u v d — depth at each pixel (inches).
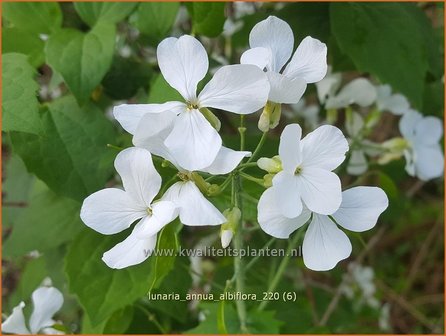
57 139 4.4
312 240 3.2
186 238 6.2
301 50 3.3
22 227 4.9
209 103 3.2
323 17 5.3
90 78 4.4
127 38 5.6
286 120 7.1
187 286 4.8
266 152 4.4
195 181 3.2
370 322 7.7
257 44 3.4
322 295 6.9
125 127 3.2
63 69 4.3
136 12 4.8
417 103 4.8
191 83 3.2
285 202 3.0
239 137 4.4
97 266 4.4
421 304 8.8
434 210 8.9
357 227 3.2
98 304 4.3
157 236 3.4
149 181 3.1
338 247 3.2
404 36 4.9
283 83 3.2
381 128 7.8
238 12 6.5
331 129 3.1
